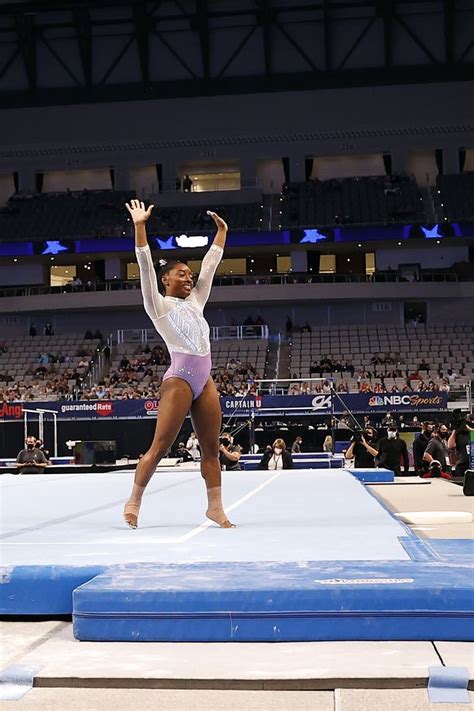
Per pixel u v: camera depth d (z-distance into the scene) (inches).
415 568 126.5
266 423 1065.5
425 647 108.8
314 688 98.6
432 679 97.7
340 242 1647.4
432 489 427.2
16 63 1819.6
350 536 174.4
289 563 133.8
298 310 1701.5
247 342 1576.0
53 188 1865.2
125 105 1819.6
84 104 1828.2
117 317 1734.7
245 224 1712.6
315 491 337.1
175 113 1809.8
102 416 1074.1
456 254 1729.8
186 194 1771.7
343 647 109.9
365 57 1758.1
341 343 1589.6
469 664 101.3
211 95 1803.6
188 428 1035.3
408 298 1641.2
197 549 156.7
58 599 132.1
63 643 115.6
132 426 1083.9
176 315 195.6
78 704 95.6
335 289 1612.9
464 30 1727.4
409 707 92.0
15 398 1285.7
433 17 1718.8
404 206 1695.4
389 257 1749.5
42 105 1835.6
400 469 640.4
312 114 1784.0
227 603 113.9
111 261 1782.7
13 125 1840.6
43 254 1700.3
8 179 1879.9
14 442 1123.3
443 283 1626.5
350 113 1776.6
